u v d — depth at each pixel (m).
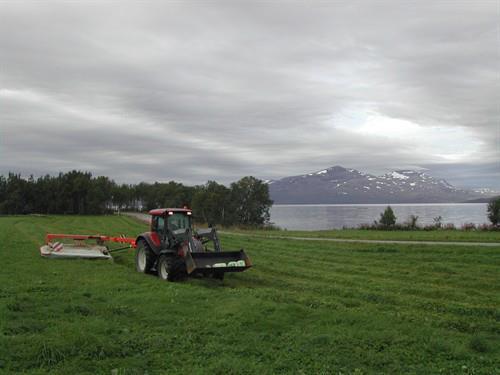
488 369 6.80
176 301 10.67
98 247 20.66
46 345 7.01
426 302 11.24
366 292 12.48
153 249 15.84
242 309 9.76
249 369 6.59
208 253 13.88
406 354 7.40
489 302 11.67
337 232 41.25
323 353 7.35
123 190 115.75
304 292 12.95
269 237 34.56
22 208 101.44
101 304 10.21
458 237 30.83
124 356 7.08
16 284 12.41
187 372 6.50
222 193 72.44
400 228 44.53
